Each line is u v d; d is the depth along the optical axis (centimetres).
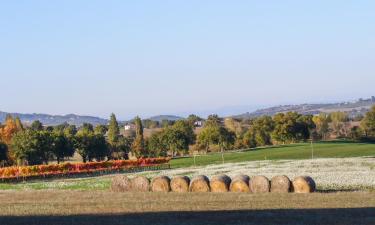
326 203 2803
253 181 3556
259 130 15512
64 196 3534
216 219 2311
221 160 9481
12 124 13912
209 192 3584
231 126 18975
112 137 15425
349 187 3769
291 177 4519
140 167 9406
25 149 10919
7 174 7469
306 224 2145
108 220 2320
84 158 12725
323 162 6425
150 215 2455
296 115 15350
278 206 2722
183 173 5988
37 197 3528
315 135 17412
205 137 14375
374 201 2848
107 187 4569
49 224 2242
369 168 5409
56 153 11606
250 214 2436
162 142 14112
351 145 10650
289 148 10869
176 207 2731
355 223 2142
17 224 2258
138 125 15325
